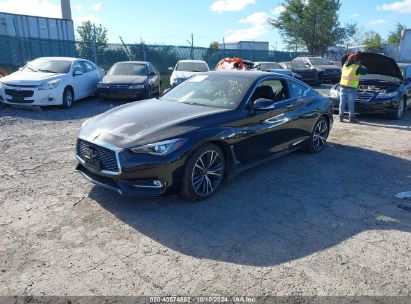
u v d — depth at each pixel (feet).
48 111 34.55
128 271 9.98
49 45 55.83
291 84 19.75
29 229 11.98
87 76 41.50
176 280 9.65
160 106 16.29
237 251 11.08
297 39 129.49
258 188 16.10
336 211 14.01
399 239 12.03
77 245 11.16
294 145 19.81
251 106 16.39
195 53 73.67
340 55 123.75
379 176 18.20
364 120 33.45
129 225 12.45
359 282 9.75
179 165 13.26
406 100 35.55
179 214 13.34
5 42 52.03
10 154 20.07
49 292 9.06
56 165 18.37
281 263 10.52
